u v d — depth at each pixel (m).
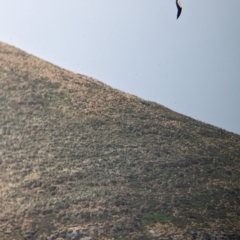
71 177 115.69
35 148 122.75
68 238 99.12
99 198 109.81
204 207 112.25
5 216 103.56
